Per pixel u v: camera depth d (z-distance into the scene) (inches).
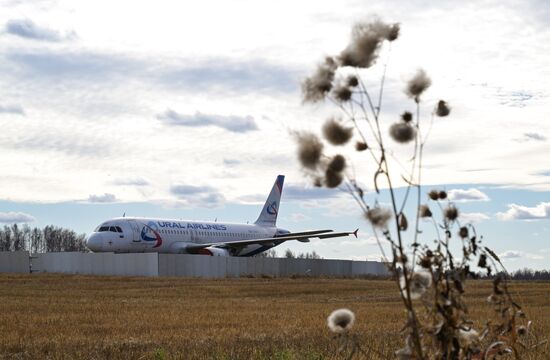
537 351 424.2
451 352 221.3
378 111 171.3
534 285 2667.3
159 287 2399.1
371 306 1604.3
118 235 3203.7
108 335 924.0
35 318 1186.6
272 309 1470.2
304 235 3705.7
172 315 1268.5
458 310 218.2
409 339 215.8
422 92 181.5
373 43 165.0
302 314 1298.0
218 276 3353.8
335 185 161.9
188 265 3238.2
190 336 895.1
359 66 166.4
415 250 206.4
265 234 4217.5
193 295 2068.2
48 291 2130.9
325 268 3988.7
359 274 4200.3
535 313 1238.9
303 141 159.5
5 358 706.2
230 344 772.0
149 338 874.8
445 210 215.8
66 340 858.8
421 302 219.6
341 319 204.2
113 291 2178.9
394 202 184.9
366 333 873.5
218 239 3782.0
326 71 162.9
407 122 181.6
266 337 852.6
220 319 1175.6
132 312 1348.4
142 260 3127.5
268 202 4429.1
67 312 1348.4
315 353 563.8
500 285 255.3
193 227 3624.5
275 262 3686.0
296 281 2977.4
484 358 252.2
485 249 221.0
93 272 3230.8
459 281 217.2
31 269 3373.5
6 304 1574.8
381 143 177.8
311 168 159.8
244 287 2464.3
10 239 7829.7
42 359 685.9
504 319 259.1
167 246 3420.3
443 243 216.4
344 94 164.2
